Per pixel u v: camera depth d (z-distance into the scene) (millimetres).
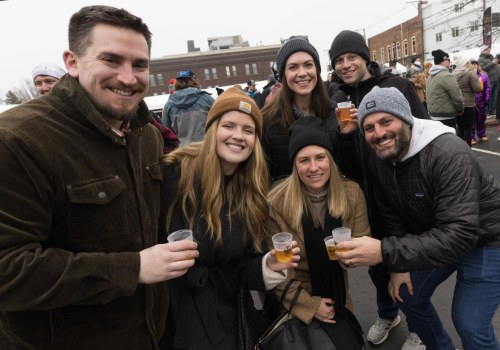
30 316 1144
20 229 1013
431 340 2176
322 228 2037
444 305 2854
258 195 1842
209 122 1757
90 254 1102
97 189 1166
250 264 1799
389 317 2510
